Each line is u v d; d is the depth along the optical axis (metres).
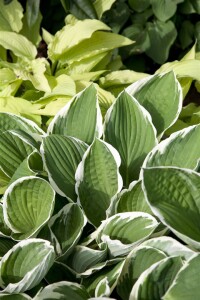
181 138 1.33
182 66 1.70
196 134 1.33
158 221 1.30
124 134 1.41
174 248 1.22
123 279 1.24
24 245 1.23
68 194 1.34
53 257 1.21
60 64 1.82
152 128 1.39
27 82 1.79
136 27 1.99
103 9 1.88
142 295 1.17
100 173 1.33
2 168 1.41
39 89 1.68
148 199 1.18
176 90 1.45
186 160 1.32
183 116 1.69
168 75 1.46
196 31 2.02
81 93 1.44
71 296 1.20
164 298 1.11
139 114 1.40
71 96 1.65
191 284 1.11
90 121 1.43
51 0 2.02
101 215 1.34
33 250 1.23
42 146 1.35
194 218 1.20
